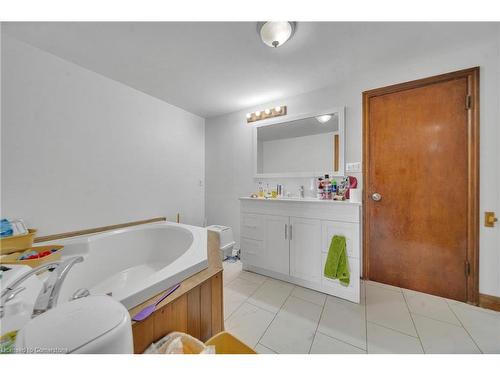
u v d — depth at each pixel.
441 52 1.58
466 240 1.57
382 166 1.88
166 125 2.52
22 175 1.47
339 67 1.78
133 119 2.17
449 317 1.42
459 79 1.57
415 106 1.73
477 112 1.51
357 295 1.62
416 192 1.74
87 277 1.57
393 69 1.79
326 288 1.77
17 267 0.99
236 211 2.82
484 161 1.50
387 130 1.85
